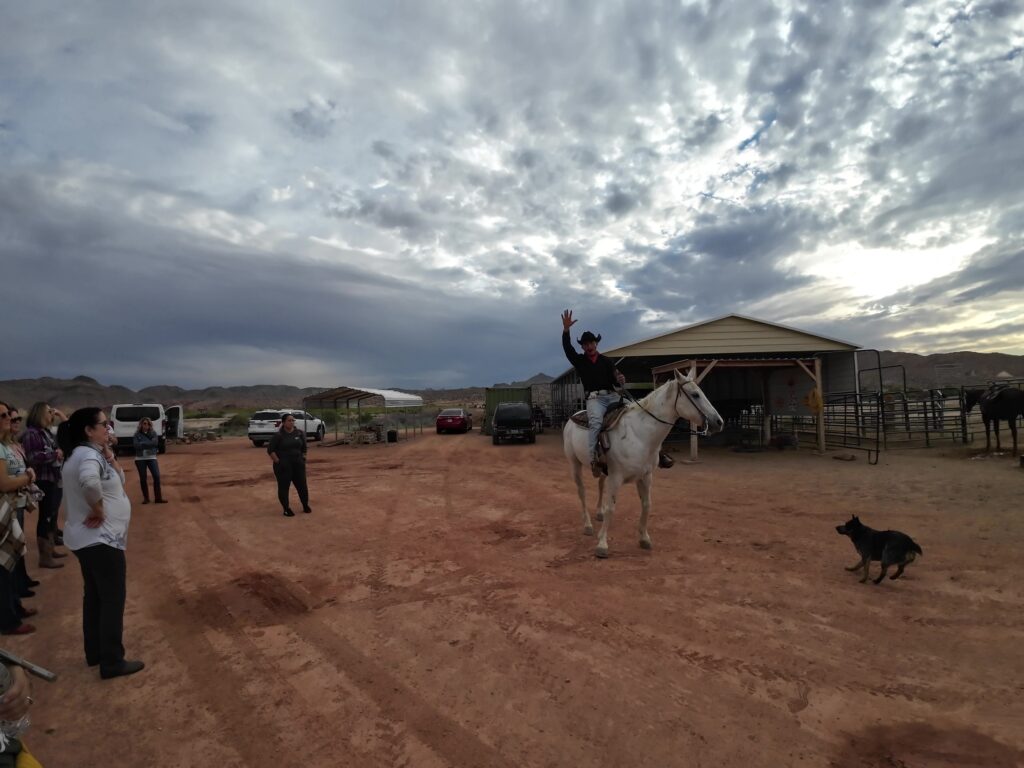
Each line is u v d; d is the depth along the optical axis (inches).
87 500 160.6
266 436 1080.2
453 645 180.2
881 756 120.2
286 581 253.3
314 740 132.6
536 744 127.4
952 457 553.9
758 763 118.6
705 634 181.3
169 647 187.5
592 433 272.7
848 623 187.0
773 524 322.0
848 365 729.0
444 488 502.6
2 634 199.9
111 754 129.6
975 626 181.8
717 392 854.5
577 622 193.6
